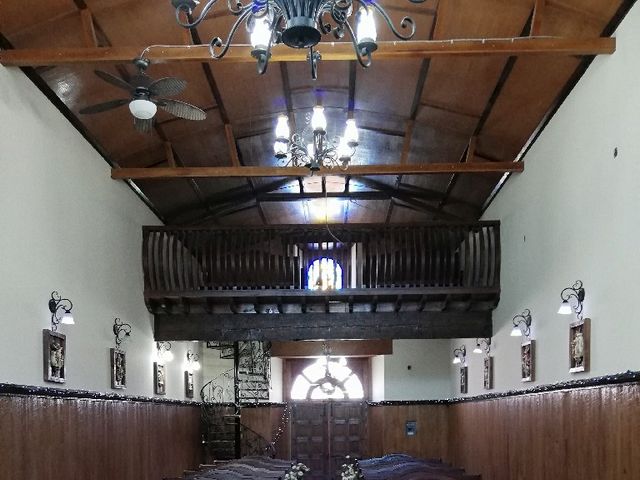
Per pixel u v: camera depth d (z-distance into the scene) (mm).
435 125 9930
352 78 9352
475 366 12547
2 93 6145
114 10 6762
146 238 10867
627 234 5750
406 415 15664
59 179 7418
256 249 10992
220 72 8703
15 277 6207
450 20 7238
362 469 10594
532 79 7566
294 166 9492
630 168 5719
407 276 10891
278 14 4590
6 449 5719
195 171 9500
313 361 18344
